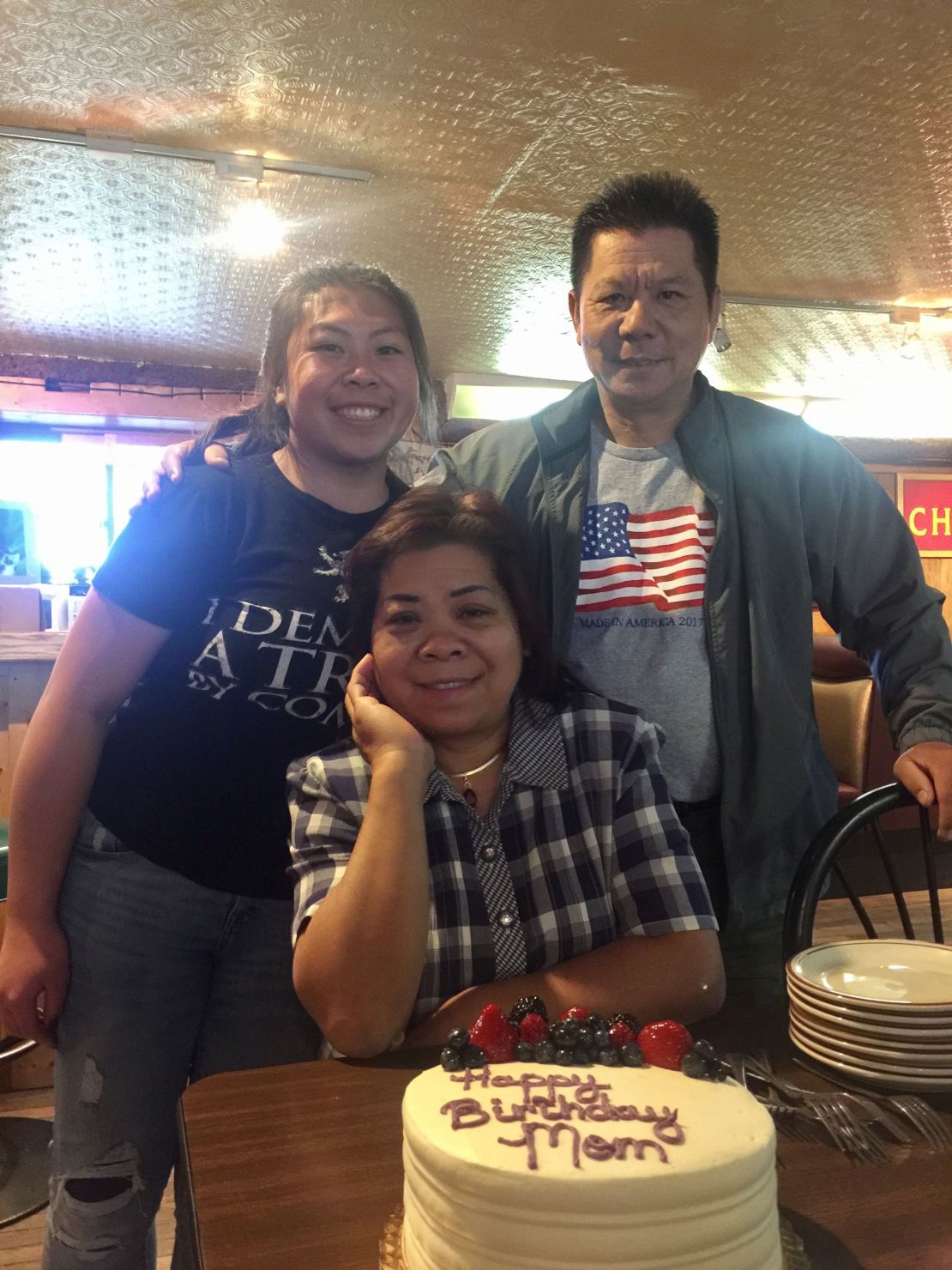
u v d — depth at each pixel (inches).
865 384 230.2
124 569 54.2
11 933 54.1
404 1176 30.3
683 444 58.4
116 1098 54.7
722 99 99.8
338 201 124.0
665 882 44.4
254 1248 26.9
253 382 207.2
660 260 54.4
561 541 58.1
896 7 85.2
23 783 53.9
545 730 47.0
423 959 39.8
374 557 46.2
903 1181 30.0
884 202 126.4
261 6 83.3
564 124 105.2
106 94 98.7
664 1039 29.7
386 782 41.1
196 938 55.6
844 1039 36.4
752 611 57.2
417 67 93.7
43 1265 55.9
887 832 118.2
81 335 182.4
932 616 59.9
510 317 174.9
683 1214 22.7
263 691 54.5
